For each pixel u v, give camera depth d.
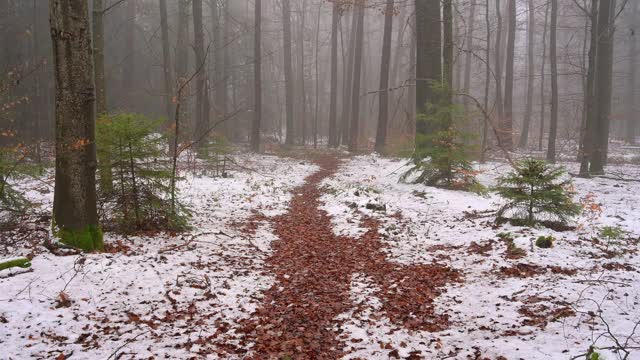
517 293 6.43
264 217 12.07
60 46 7.20
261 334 5.62
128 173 9.12
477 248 8.74
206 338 5.39
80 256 7.14
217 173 18.36
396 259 8.63
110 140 8.80
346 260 8.70
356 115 30.62
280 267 8.27
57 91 7.31
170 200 9.70
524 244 8.26
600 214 10.38
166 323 5.70
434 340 5.42
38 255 7.12
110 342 5.15
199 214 11.56
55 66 7.27
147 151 9.15
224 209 12.50
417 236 10.04
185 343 5.23
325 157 28.42
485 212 11.59
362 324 5.95
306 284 7.45
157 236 9.05
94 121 7.70
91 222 7.71
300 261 8.65
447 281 7.39
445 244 9.38
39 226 8.86
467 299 6.57
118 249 7.96
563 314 5.54
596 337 4.90
